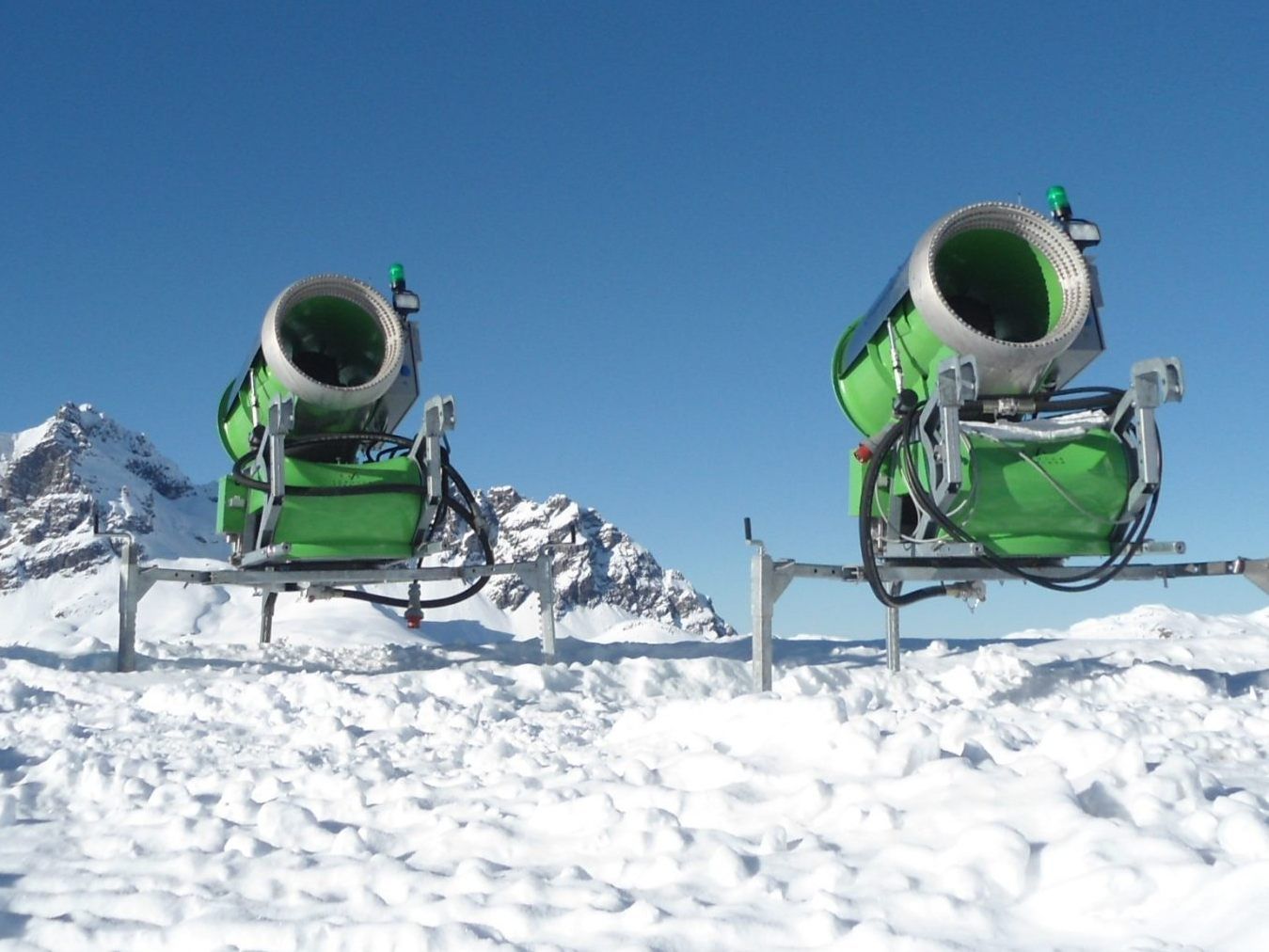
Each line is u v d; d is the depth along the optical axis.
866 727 4.38
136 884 3.60
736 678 9.98
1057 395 8.93
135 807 4.63
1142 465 8.38
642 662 10.02
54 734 6.74
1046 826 3.34
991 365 8.73
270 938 2.97
